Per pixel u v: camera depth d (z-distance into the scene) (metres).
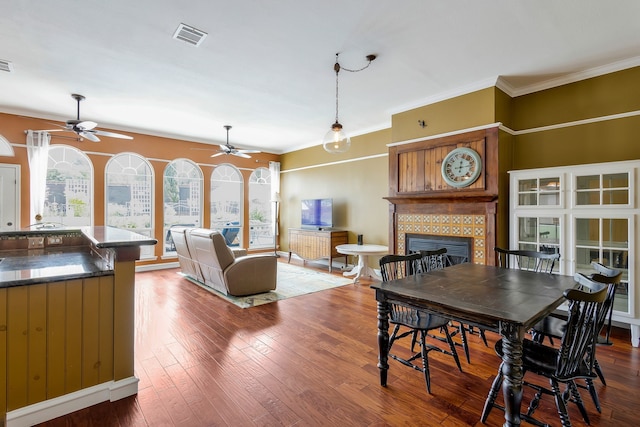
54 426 1.80
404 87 4.00
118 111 4.99
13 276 1.86
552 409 2.01
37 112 5.04
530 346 1.97
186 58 3.22
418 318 2.43
